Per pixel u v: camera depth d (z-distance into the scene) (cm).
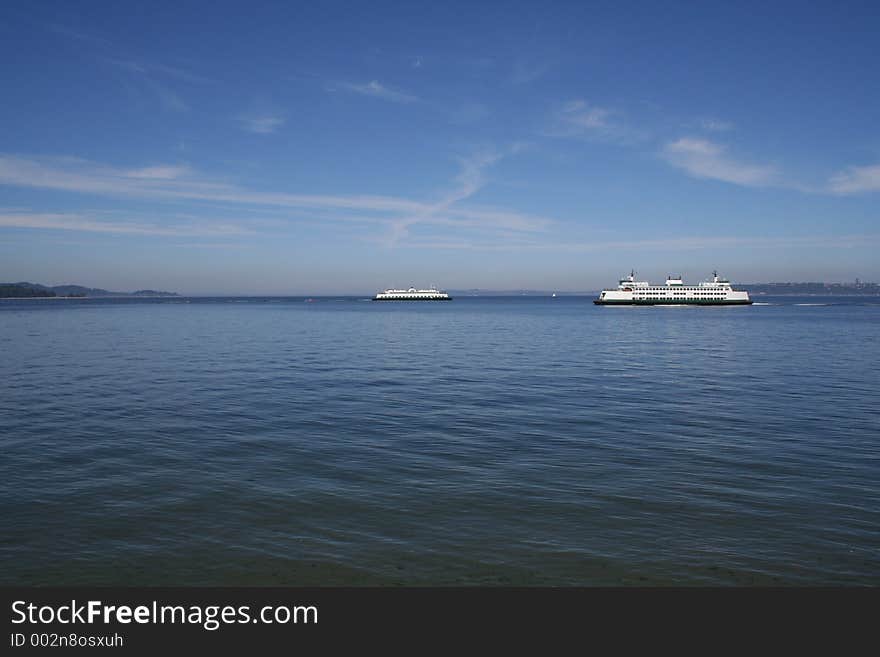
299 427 2836
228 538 1574
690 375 4688
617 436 2659
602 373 4831
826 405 3375
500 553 1498
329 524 1664
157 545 1533
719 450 2408
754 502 1817
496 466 2203
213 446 2478
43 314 17300
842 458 2284
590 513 1738
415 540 1567
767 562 1446
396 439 2609
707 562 1448
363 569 1424
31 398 3562
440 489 1947
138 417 3042
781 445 2484
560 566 1437
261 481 2023
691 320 15162
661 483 1998
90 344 7375
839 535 1582
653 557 1474
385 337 8906
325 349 6894
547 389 3984
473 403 3472
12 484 1972
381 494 1900
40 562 1445
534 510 1762
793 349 6975
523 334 9744
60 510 1747
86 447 2447
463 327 11794
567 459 2291
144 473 2103
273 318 15500
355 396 3697
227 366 5191
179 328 10788
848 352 6581
